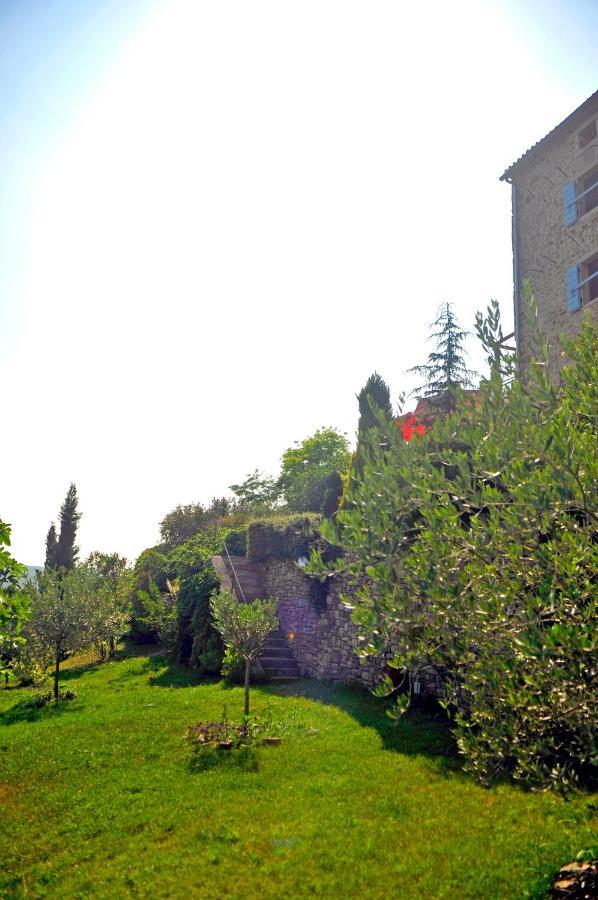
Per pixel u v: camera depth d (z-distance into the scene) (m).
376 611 5.20
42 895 6.31
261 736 10.59
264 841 6.80
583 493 4.08
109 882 6.36
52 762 10.20
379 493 5.41
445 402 21.09
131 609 26.67
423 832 6.61
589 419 5.01
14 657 15.71
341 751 9.56
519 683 4.80
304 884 5.87
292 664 16.80
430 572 4.84
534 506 4.30
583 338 5.82
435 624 5.03
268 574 19.84
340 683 14.34
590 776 6.61
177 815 7.72
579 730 4.69
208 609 18.97
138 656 23.77
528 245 19.38
